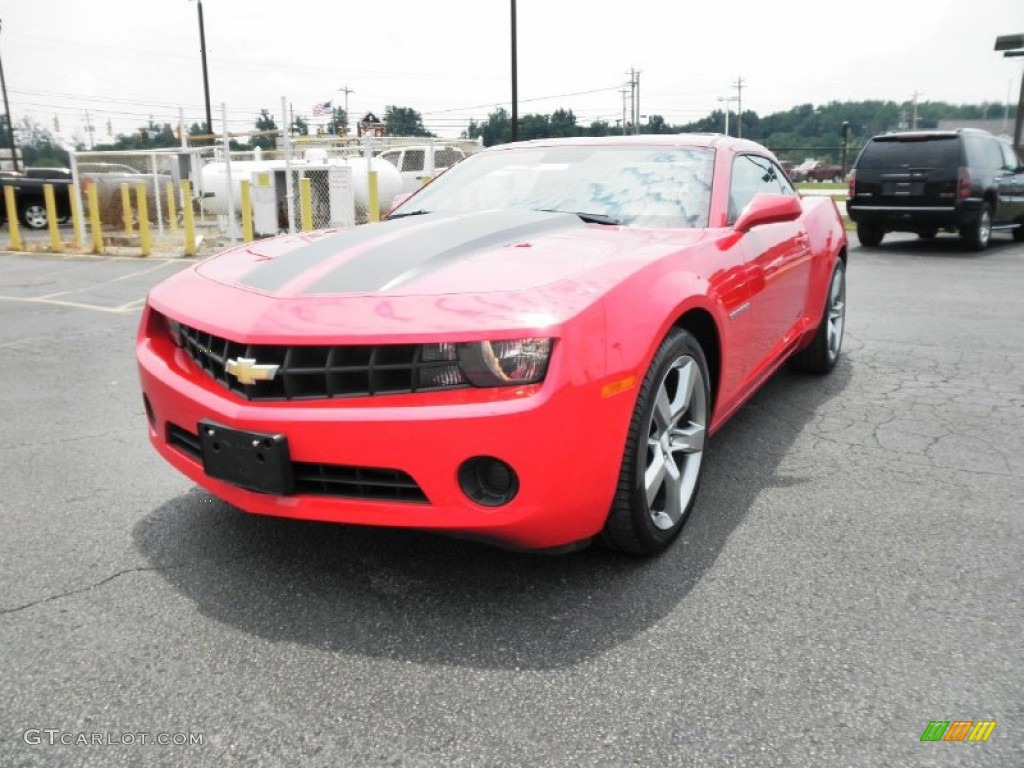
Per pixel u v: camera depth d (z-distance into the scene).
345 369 2.24
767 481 3.39
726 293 3.06
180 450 2.73
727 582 2.55
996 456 3.67
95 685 2.06
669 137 3.86
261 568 2.67
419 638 2.26
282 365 2.31
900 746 1.81
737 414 4.34
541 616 2.36
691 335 2.77
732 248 3.21
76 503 3.21
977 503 3.14
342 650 2.21
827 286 4.80
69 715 1.95
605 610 2.39
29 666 2.14
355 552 2.78
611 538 2.59
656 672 2.09
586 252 2.70
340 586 2.55
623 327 2.36
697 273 2.86
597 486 2.33
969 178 11.88
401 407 2.20
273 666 2.13
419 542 2.84
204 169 18.06
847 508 3.11
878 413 4.33
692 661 2.14
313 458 2.27
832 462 3.61
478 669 2.11
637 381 2.38
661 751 1.81
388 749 1.82
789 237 4.02
